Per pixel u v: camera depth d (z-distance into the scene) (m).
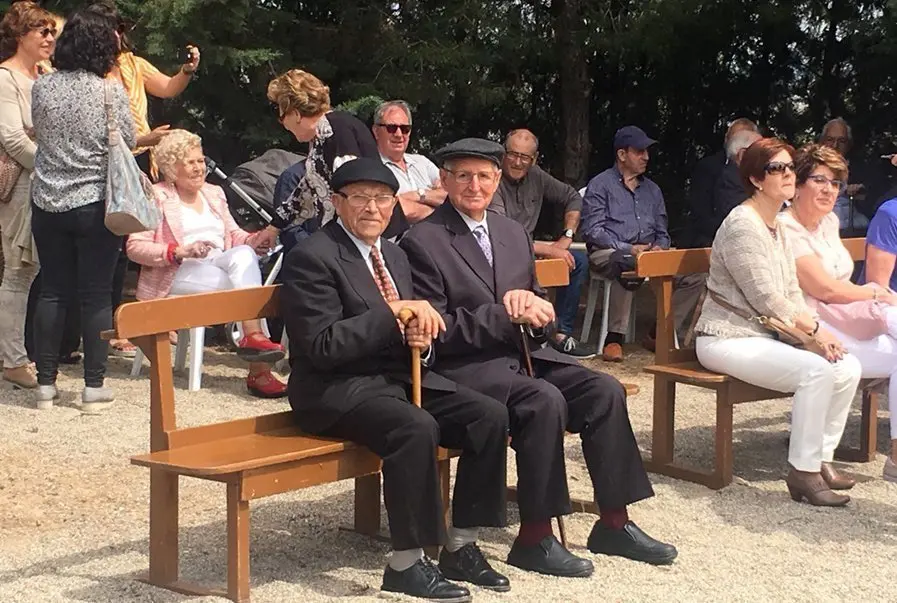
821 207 5.46
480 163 4.33
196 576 3.91
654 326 8.69
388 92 9.85
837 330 5.43
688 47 11.73
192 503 4.77
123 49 6.34
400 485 3.67
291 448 3.74
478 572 3.86
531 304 4.16
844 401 5.05
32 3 6.54
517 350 4.32
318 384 3.88
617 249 8.02
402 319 3.85
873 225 5.66
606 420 4.14
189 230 6.76
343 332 3.77
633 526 4.19
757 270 5.09
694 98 12.77
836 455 5.82
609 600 3.76
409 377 4.00
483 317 4.14
